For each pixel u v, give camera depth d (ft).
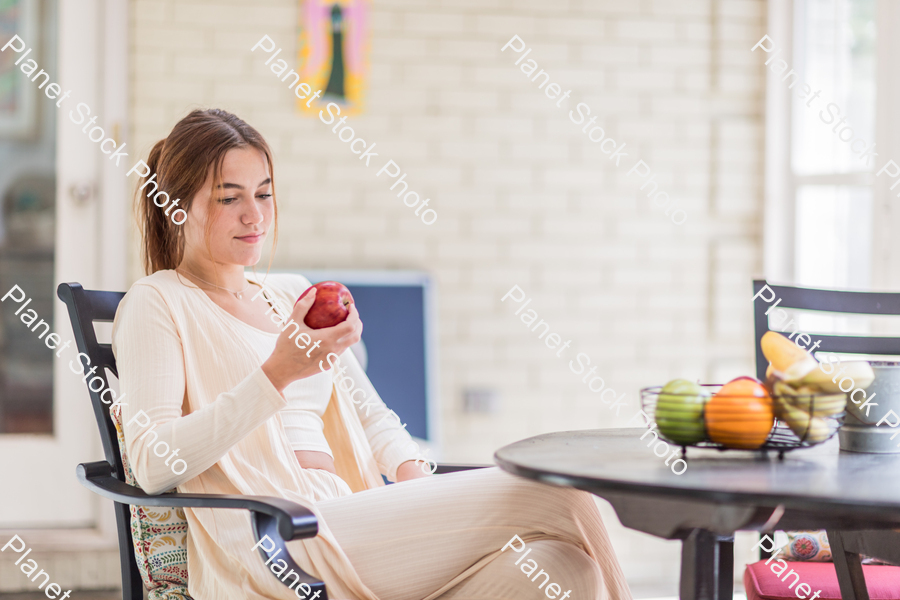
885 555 6.76
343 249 14.55
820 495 4.11
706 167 15.49
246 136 7.09
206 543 6.35
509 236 14.98
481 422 14.87
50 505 14.23
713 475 4.59
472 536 6.15
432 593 6.24
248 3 14.24
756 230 15.64
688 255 15.46
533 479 4.74
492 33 14.89
